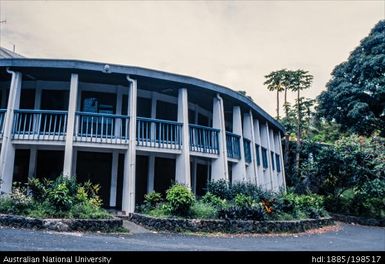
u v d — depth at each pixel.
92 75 14.75
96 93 16.62
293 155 33.38
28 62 13.64
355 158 21.92
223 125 16.59
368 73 27.25
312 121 40.34
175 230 11.48
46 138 13.70
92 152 16.52
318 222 16.20
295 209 15.38
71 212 10.76
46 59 13.59
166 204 12.67
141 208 13.54
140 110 17.33
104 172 16.53
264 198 14.46
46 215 10.49
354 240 12.62
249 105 18.77
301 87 37.19
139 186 17.25
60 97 16.52
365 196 21.80
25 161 16.38
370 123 27.52
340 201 23.56
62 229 10.13
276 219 13.63
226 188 14.91
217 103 16.70
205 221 11.78
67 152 13.33
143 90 17.34
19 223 10.18
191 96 17.84
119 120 14.60
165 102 18.28
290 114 37.59
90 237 9.44
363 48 28.66
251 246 9.60
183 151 15.02
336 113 28.94
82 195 11.72
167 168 18.38
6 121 13.57
